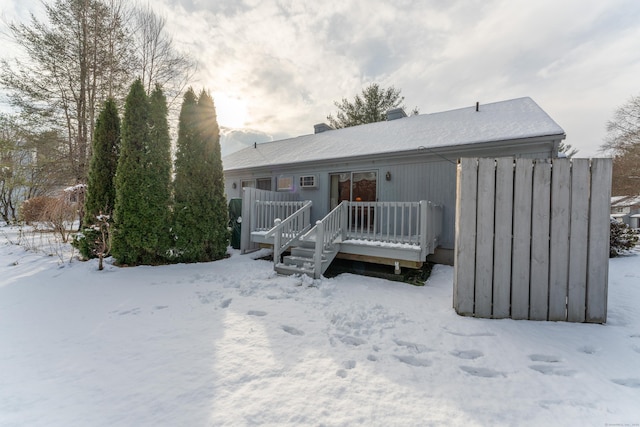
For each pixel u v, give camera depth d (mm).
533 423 1603
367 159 7629
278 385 1979
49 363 2285
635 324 2928
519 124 6441
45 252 7309
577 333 2732
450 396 1856
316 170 8828
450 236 6613
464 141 6262
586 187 2975
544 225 3057
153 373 2137
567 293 3020
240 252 7676
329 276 5531
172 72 14031
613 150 22672
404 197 7246
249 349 2516
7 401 1805
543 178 3062
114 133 6852
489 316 3182
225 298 3988
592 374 2072
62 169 11938
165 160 6473
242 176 10969
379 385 1979
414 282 5070
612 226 7371
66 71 11734
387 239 5562
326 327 3016
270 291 4316
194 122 6918
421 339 2697
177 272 5605
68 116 12281
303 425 1597
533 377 2061
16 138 12094
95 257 6520
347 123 20516
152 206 6199
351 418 1648
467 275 3240
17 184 13766
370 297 4051
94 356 2400
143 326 3047
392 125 9977
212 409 1732
